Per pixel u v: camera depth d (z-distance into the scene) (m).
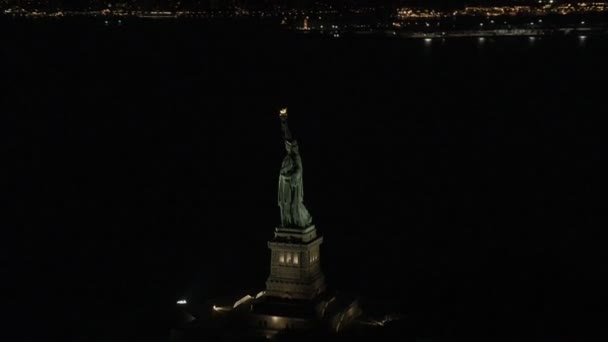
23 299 103.69
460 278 109.06
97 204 150.62
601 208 145.62
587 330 93.38
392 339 85.56
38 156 196.00
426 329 90.25
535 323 95.44
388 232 132.12
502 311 97.75
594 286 106.00
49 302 102.50
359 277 109.06
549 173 177.75
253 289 99.81
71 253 121.62
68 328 95.00
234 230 132.25
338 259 117.44
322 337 82.25
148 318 96.50
